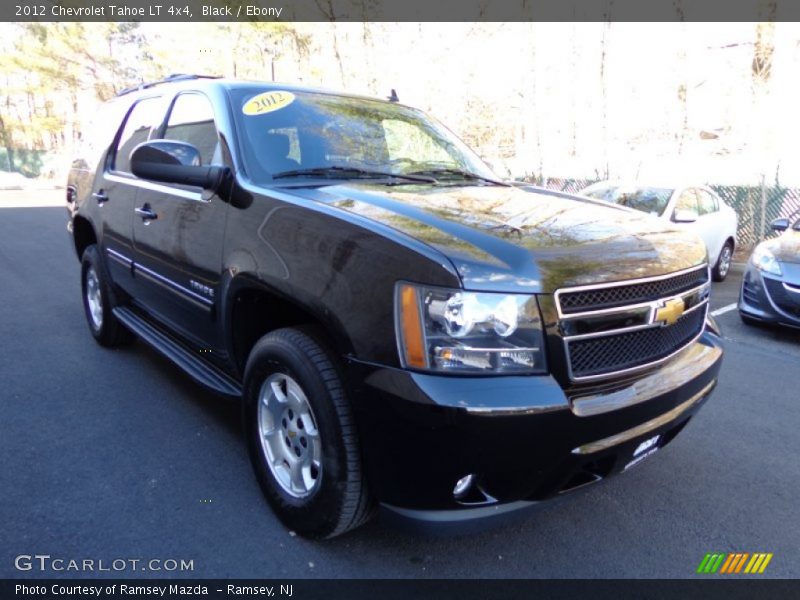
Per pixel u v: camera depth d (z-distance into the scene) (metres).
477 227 2.40
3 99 33.78
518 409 2.03
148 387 4.26
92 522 2.72
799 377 5.16
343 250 2.35
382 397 2.13
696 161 16.20
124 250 4.18
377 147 3.57
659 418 2.46
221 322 3.05
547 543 2.74
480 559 2.61
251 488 3.04
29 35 28.52
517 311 2.10
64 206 18.17
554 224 2.60
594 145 19.80
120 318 4.47
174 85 4.02
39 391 4.14
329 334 2.37
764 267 6.43
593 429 2.19
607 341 2.30
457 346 2.06
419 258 2.14
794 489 3.30
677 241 2.78
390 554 2.61
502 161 18.75
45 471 3.13
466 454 2.04
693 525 2.93
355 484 2.32
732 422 4.18
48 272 8.18
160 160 3.03
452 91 20.05
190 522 2.75
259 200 2.80
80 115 32.59
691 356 2.73
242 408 2.89
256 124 3.22
